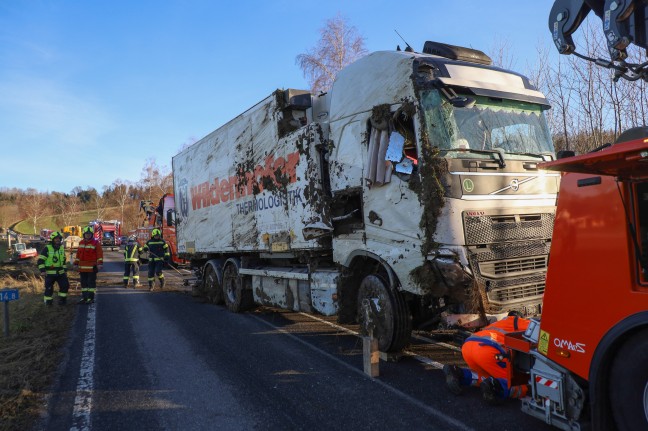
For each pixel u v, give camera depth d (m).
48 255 10.84
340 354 6.03
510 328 4.24
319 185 6.48
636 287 2.77
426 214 4.80
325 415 4.14
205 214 10.60
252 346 6.62
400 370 5.25
